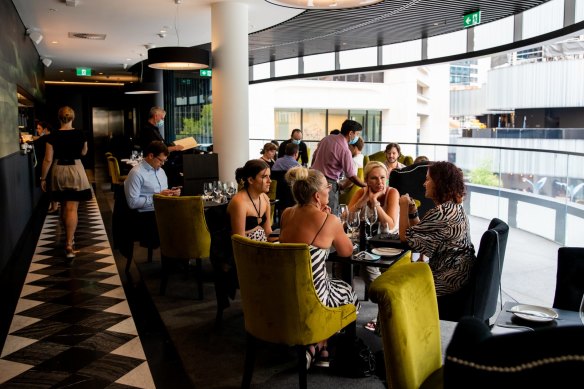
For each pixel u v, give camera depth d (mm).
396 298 1876
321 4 6527
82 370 3332
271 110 22109
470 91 31109
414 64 11117
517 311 2352
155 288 4992
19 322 4164
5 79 6648
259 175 4020
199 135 16984
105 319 4227
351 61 12492
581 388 1082
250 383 3107
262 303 2791
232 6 7859
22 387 3111
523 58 23109
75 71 17047
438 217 3189
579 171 5934
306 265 2678
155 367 3369
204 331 3938
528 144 12602
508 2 7633
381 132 25719
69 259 6148
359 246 3619
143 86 15070
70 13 8641
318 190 3098
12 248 6379
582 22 6629
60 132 6145
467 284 3117
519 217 7473
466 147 8977
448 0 7617
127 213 5398
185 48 7406
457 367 1222
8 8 7297
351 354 3227
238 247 2828
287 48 12156
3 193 5863
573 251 2578
